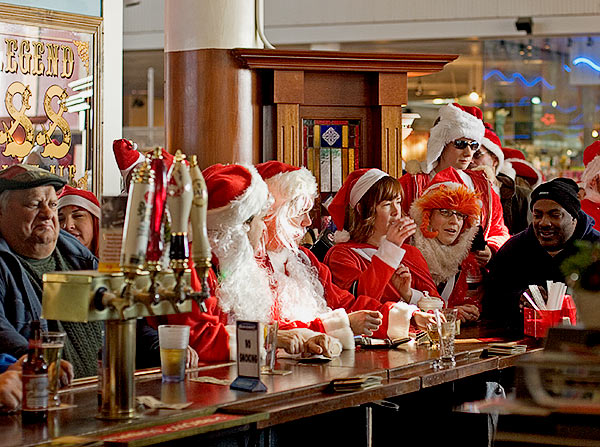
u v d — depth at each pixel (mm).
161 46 12031
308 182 4086
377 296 4605
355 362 3684
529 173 8227
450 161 5938
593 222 5207
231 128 5871
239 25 5902
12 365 2826
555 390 2826
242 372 3057
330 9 11383
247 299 3730
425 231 5160
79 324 3467
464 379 4324
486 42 11414
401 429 4242
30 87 4637
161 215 2637
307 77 5965
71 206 4203
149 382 3172
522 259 5199
